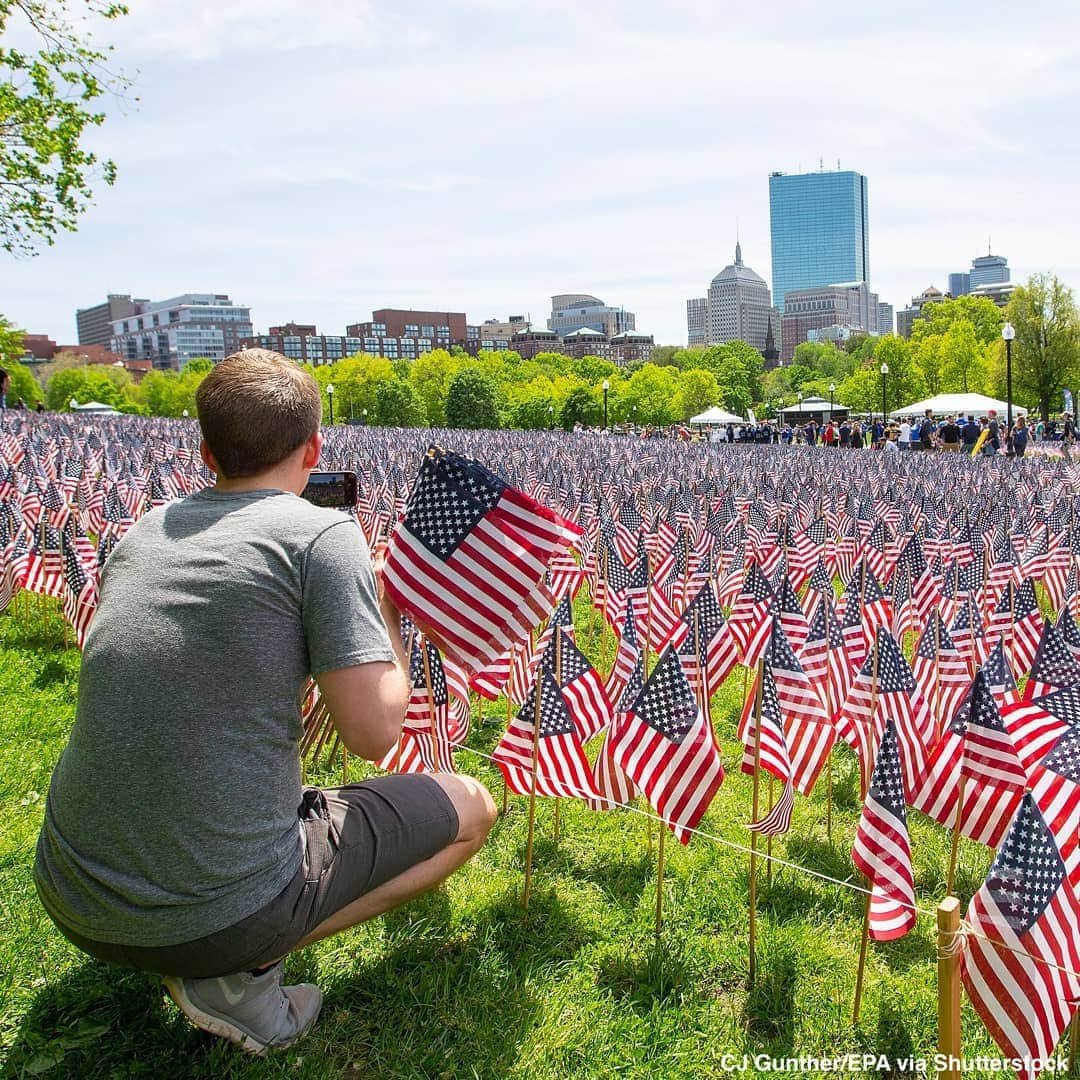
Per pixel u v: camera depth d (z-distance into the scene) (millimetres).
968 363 78875
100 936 2314
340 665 2377
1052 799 3225
